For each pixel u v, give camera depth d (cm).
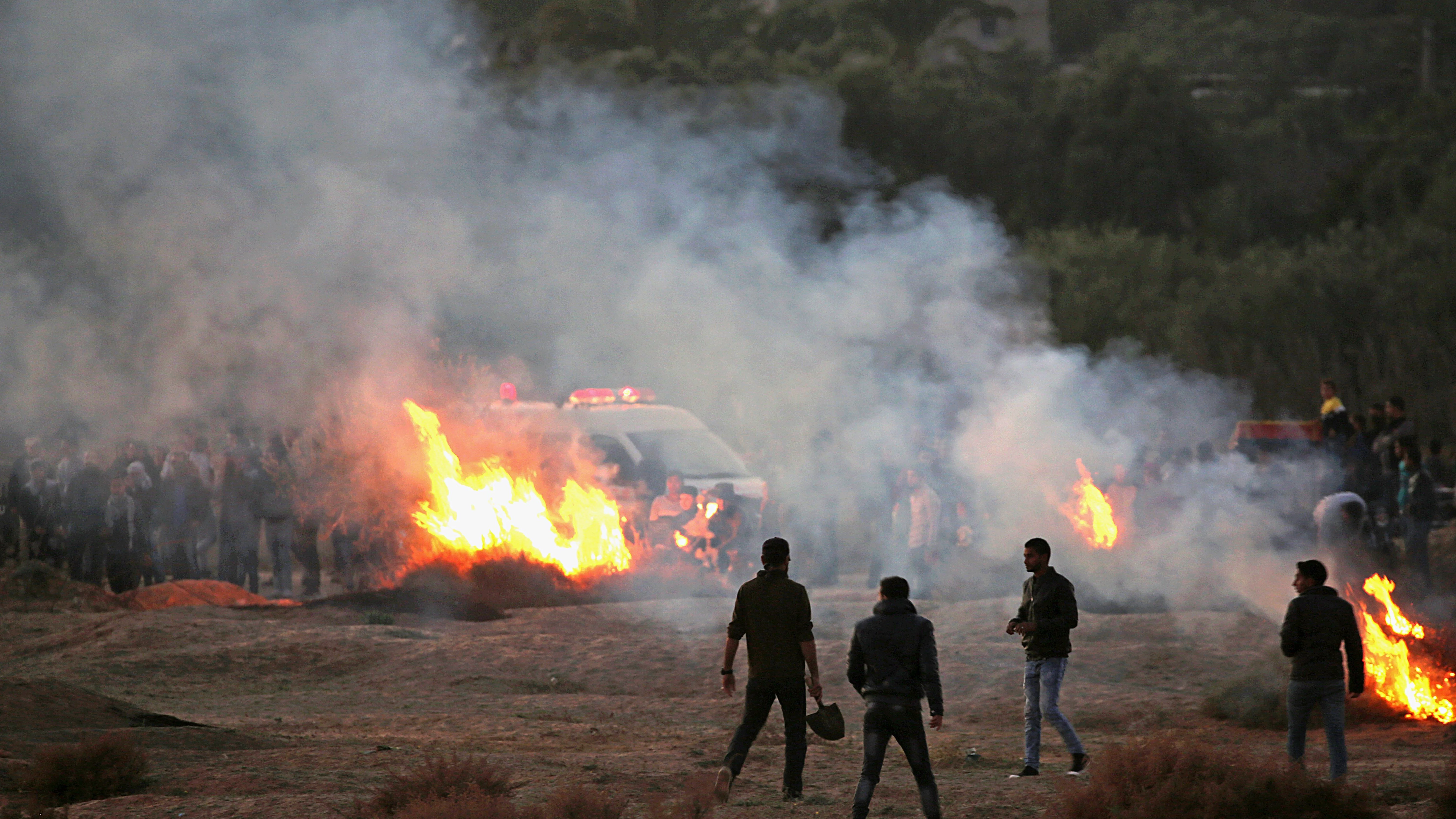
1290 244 10031
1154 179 10012
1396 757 2233
